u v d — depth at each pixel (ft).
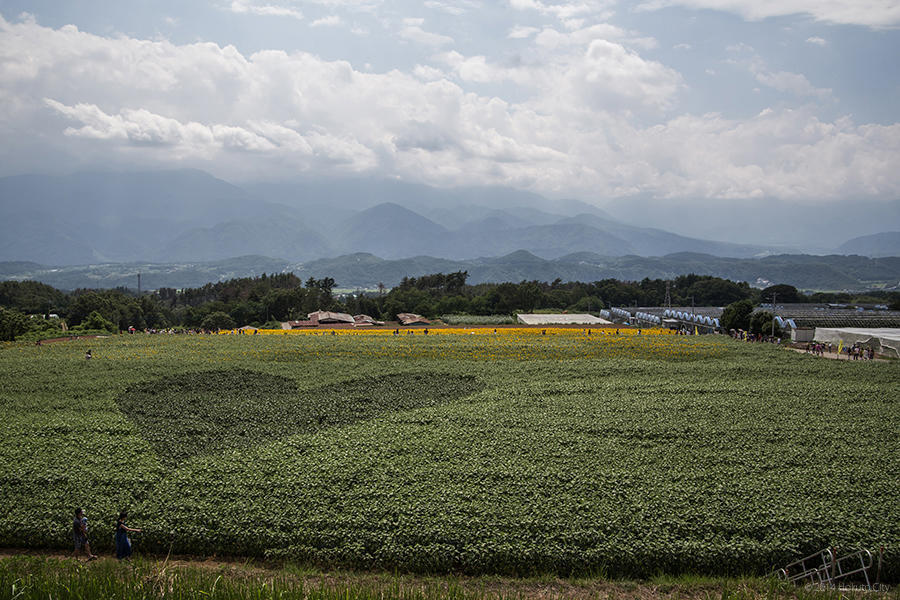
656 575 81.76
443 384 187.73
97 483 104.58
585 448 123.44
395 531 87.56
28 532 89.04
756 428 136.05
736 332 355.77
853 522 88.99
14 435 131.23
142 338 316.19
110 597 68.90
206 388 183.83
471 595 71.15
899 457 117.50
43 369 209.67
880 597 72.69
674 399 163.73
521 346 269.44
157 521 90.74
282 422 143.33
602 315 555.28
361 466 110.93
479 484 104.27
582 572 81.71
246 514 92.12
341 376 202.28
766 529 87.71
